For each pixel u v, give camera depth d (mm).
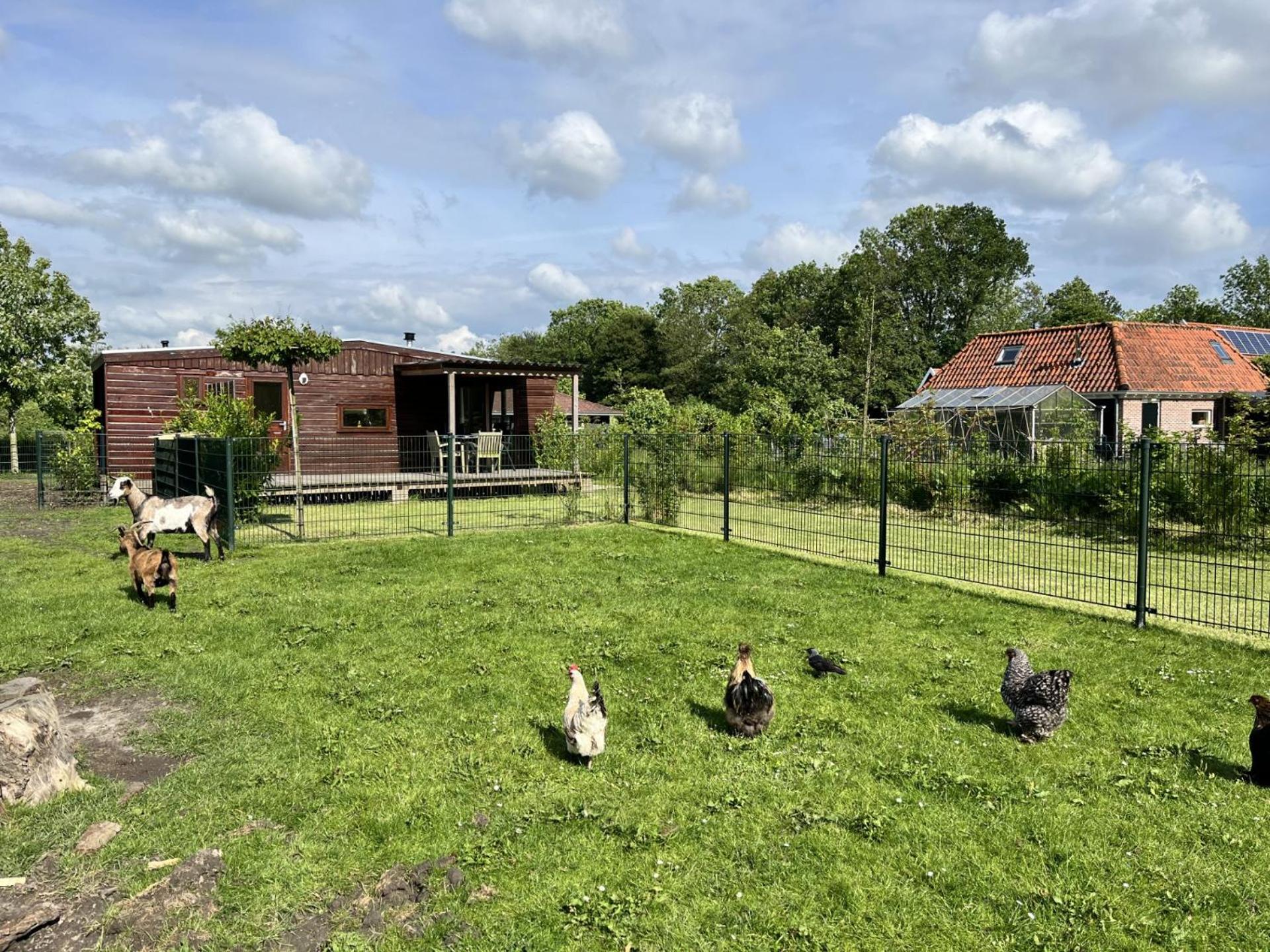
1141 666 7316
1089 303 70000
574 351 91938
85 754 5531
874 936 3652
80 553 12766
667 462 17156
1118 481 13453
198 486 15281
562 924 3734
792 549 13430
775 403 32344
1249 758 5418
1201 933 3643
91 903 3832
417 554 12867
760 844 4383
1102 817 4648
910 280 62844
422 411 25188
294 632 8352
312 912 3846
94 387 29797
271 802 4816
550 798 4895
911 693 6691
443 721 6078
